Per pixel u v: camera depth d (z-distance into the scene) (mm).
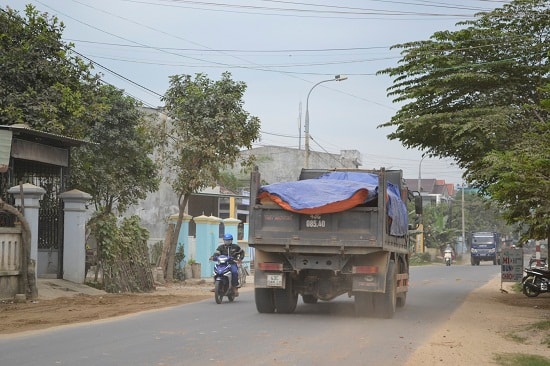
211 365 8289
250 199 14008
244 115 25328
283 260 14305
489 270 44562
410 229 18328
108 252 19297
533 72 19844
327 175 16016
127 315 13648
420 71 20359
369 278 13758
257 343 10172
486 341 11594
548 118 18797
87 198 18938
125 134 27234
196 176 24859
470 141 19484
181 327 11836
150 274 20938
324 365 8531
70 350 9281
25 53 20047
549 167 13797
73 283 18547
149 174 28844
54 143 18750
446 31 20562
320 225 13648
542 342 11781
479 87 20406
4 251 15406
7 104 19406
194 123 24828
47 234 18906
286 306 14617
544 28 20328
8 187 17344
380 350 9922
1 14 20312
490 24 20812
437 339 11398
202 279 27359
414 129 20094
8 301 15375
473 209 83062
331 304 17422
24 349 9336
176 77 25469
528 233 16781
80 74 22094
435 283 29641
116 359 8625
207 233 28938
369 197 13477
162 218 37250
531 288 21844
